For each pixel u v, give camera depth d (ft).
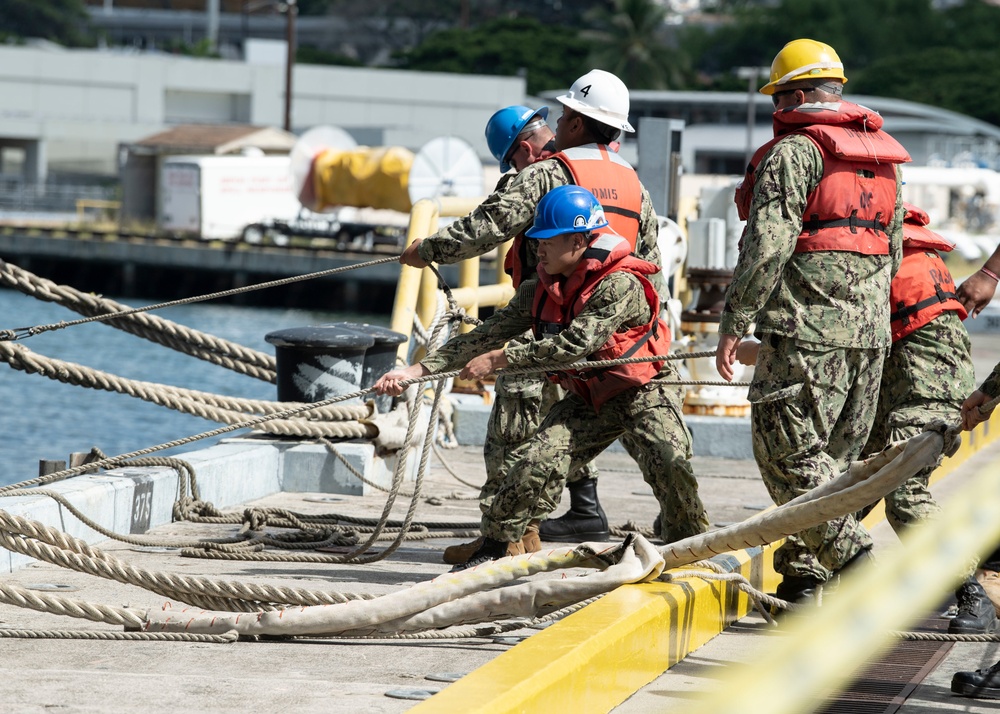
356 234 438.81
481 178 306.76
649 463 46.09
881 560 48.52
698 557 41.83
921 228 52.37
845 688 39.01
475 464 82.28
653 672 38.29
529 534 50.34
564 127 49.85
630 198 48.78
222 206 447.42
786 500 44.39
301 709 32.50
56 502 52.24
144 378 206.59
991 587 49.57
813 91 44.42
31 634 39.86
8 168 635.66
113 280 458.09
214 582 41.19
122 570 41.75
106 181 640.17
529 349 44.75
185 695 33.55
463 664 37.99
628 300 44.83
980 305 52.80
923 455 37.27
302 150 314.96
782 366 43.68
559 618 42.57
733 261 105.70
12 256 466.29
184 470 61.98
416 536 58.80
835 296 43.50
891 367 51.44
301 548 56.24
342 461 69.51
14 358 64.69
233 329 326.44
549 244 44.80
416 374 47.62
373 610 39.65
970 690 38.04
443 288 52.44
